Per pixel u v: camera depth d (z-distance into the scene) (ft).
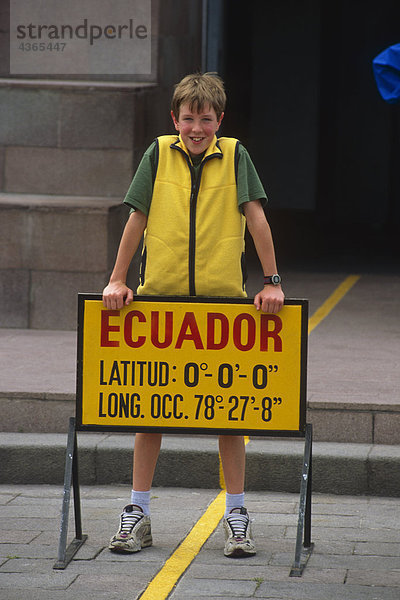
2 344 62.80
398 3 147.23
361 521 41.09
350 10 147.84
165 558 36.70
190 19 88.17
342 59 149.28
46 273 67.92
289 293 84.17
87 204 67.67
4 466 46.75
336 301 80.43
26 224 67.77
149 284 36.86
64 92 72.23
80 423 36.91
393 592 33.63
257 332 36.22
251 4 145.48
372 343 63.41
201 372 36.42
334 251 116.57
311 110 147.13
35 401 48.91
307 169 148.25
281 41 146.20
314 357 58.70
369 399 47.62
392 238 134.92
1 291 68.44
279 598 33.06
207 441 47.34
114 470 46.42
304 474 35.83
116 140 72.18
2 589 33.76
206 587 33.96
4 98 72.74
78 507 38.06
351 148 150.71
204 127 36.04
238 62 144.87
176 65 83.20
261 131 148.36
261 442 47.06
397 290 86.63
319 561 36.45
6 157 73.15
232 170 36.40
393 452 45.32
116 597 33.12
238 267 36.65
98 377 36.73
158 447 38.01
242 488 37.96
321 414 47.26
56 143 72.64
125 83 76.02
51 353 59.88
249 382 36.29
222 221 36.37
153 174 36.65
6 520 40.98
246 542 36.83
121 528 37.40
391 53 56.24
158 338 36.45
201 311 36.29
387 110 149.38
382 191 150.61
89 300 36.68
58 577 34.83
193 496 44.73
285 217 145.28
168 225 36.37
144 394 36.65
